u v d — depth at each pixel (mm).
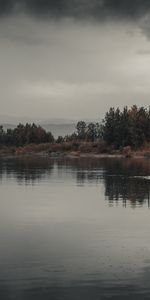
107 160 143500
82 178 68188
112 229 27984
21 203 39844
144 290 16438
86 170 88125
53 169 91562
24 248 22797
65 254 21562
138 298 15688
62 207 37406
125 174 76375
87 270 18859
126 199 42719
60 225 29359
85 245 23516
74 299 15633
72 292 16266
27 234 26344
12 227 28609
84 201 41281
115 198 43500
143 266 19438
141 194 46844
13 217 32469
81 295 15984
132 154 172375
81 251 22203
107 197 44312
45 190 51281
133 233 26750
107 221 30859
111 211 35312
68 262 20094
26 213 34250
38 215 33375
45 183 60031
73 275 18156
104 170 87875
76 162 127750
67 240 24719
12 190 51250
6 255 21344
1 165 109375
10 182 61438
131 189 51938
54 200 42031
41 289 16547
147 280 17531
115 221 30812
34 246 23250
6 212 34656
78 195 46156
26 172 82188
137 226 29000
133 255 21359
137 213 34281
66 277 17891
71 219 31703
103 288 16641
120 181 62688
